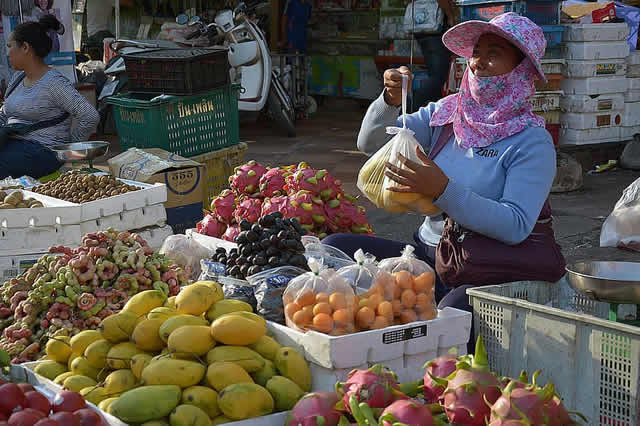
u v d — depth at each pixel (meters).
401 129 3.19
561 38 7.88
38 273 3.22
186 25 10.78
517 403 1.85
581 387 2.38
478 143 3.14
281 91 10.80
